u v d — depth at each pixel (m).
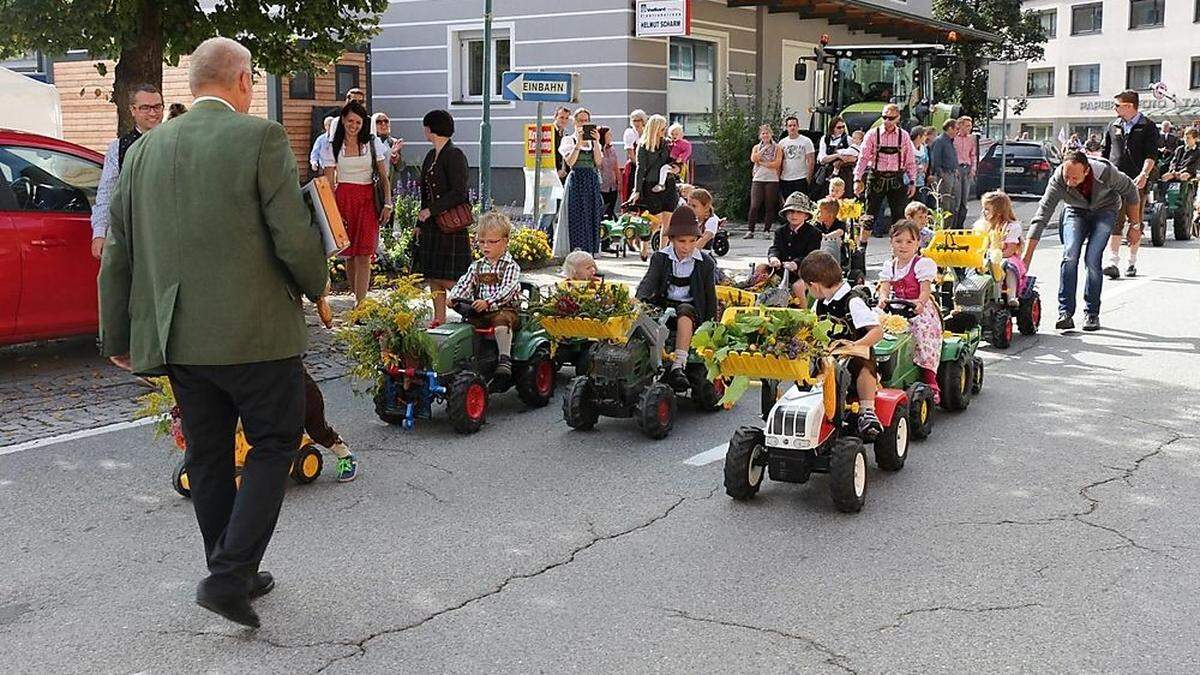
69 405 8.43
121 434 7.69
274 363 4.68
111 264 4.80
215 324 4.56
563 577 5.29
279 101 20.81
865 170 17.05
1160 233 18.97
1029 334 11.27
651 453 7.37
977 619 4.80
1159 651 4.48
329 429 6.63
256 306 4.61
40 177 9.36
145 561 5.53
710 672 4.34
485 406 7.94
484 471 6.96
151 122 8.74
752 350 6.21
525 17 23.27
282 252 4.59
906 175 17.00
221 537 4.63
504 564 5.45
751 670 4.36
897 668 4.36
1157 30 65.12
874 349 7.12
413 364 7.86
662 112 23.33
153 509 6.27
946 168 20.02
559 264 16.28
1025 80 21.78
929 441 7.59
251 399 4.68
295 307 4.79
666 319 8.21
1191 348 10.54
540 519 6.09
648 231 16.88
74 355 10.18
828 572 5.33
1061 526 5.92
